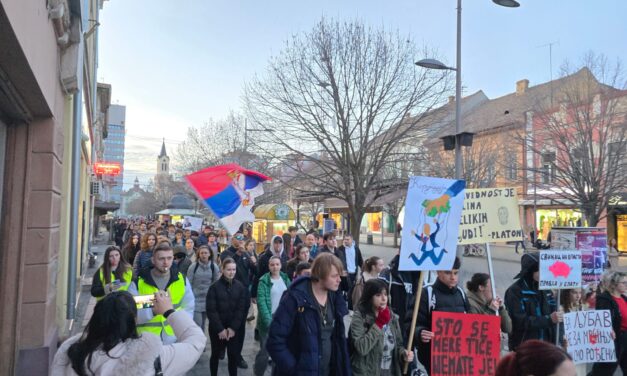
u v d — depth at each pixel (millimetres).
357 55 15086
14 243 5160
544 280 4945
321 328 3516
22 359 5094
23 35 3502
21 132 5285
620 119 17875
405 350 4090
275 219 20547
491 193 5332
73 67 6188
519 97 36812
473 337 4242
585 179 17531
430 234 4414
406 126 15906
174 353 2447
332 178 15570
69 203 7828
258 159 18156
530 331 5000
